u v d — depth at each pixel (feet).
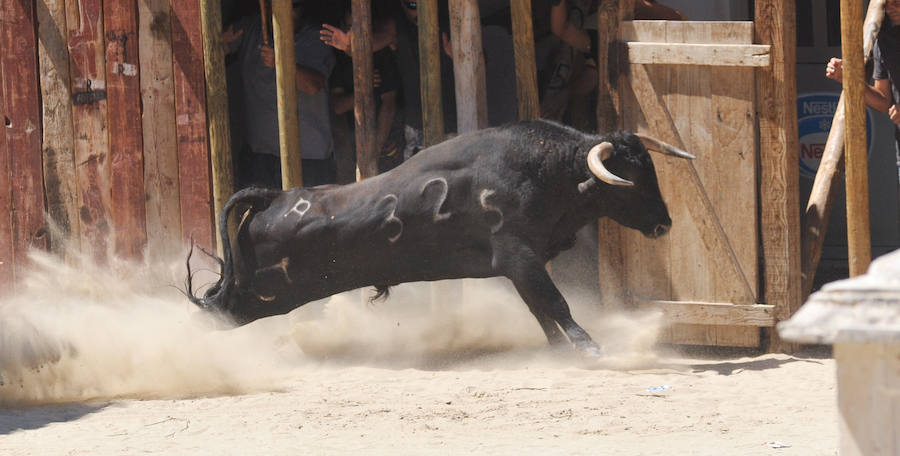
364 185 86.12
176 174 98.53
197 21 97.50
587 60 107.86
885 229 124.16
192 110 97.86
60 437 65.57
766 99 91.04
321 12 106.22
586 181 82.69
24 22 99.04
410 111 103.91
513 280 83.46
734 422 66.74
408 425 67.26
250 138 106.63
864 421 23.81
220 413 72.43
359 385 81.20
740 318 91.25
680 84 91.66
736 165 91.30
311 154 106.22
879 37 86.43
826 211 94.32
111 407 75.46
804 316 23.88
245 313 87.04
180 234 98.63
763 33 90.58
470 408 72.08
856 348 23.88
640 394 75.25
